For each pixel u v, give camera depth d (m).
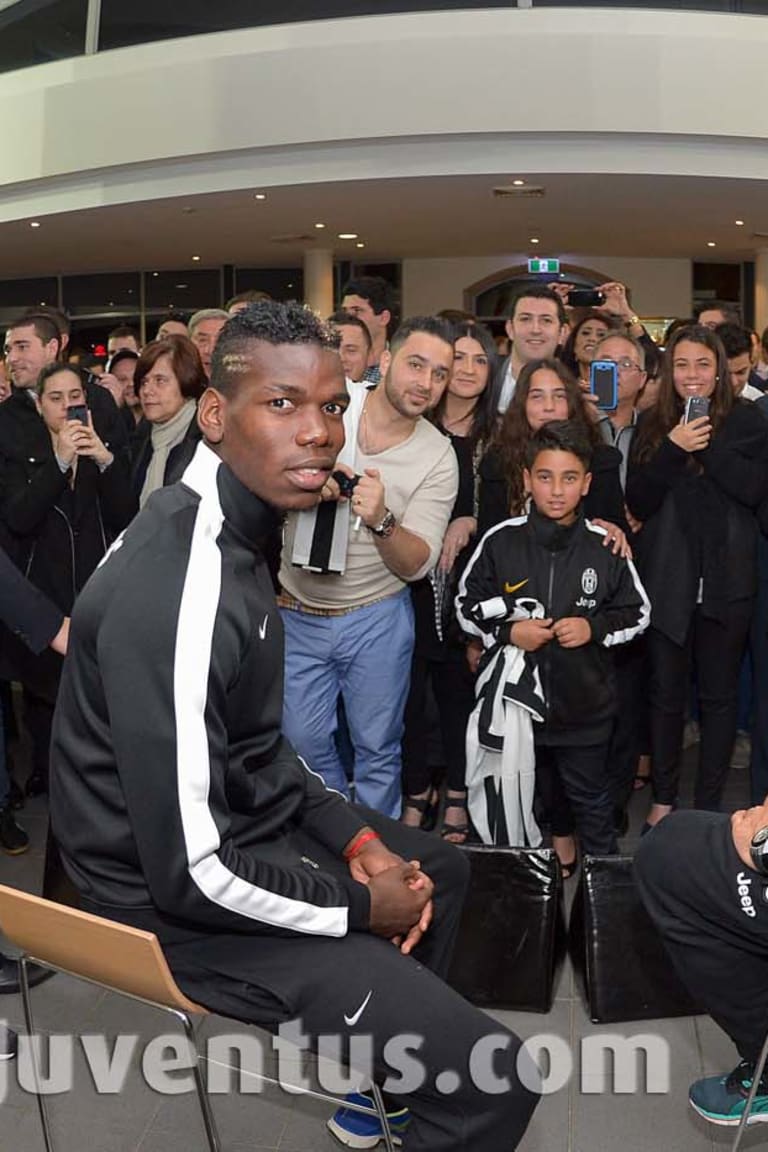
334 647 3.32
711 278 15.10
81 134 10.16
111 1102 2.62
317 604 3.30
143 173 10.19
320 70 9.16
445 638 3.84
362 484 3.06
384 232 12.49
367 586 3.29
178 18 9.76
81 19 10.20
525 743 3.38
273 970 1.86
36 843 4.03
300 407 1.82
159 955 1.75
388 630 3.33
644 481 3.68
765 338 5.64
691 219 11.72
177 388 4.16
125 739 1.75
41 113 10.36
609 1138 2.48
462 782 3.97
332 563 3.16
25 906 1.88
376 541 3.13
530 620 3.36
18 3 10.52
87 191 10.50
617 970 2.89
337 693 3.42
